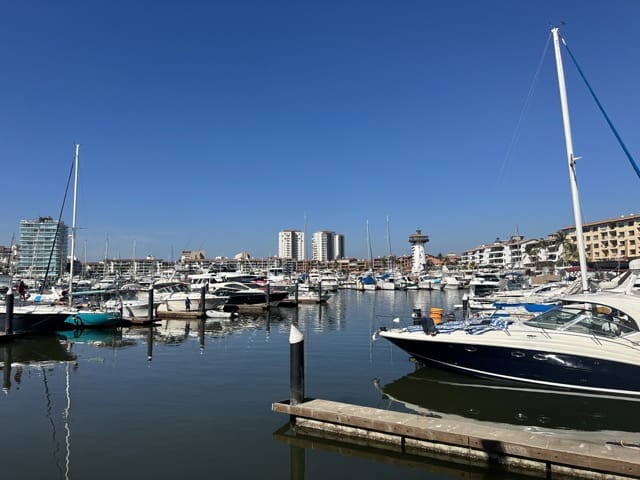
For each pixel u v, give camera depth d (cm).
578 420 1072
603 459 732
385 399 1241
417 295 6644
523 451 786
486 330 1408
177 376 1520
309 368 1617
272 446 916
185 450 898
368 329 2730
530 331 1337
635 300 1252
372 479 781
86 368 1666
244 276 5859
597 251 10744
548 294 3180
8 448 908
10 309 2392
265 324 3031
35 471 806
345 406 1012
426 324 1473
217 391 1323
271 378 1480
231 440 946
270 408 1157
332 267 18075
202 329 2784
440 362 1461
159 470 812
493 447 807
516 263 11694
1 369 1659
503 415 1108
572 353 1227
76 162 3328
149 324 2923
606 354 1196
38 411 1144
